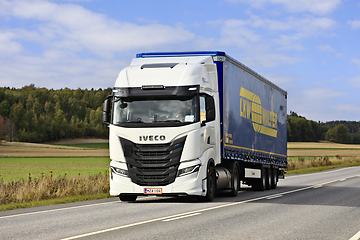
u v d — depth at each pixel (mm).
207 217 13680
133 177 17078
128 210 15531
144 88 17344
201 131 17422
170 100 17266
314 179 39188
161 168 16969
